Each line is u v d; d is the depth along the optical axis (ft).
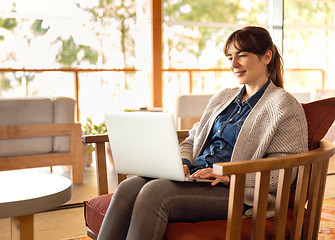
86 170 10.95
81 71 10.71
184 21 11.80
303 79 13.25
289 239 5.31
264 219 4.76
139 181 5.56
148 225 4.95
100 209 5.96
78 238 8.50
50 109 10.45
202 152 6.44
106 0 10.92
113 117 5.64
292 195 5.75
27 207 5.36
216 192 5.39
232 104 6.41
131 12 11.21
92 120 10.90
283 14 12.95
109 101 11.04
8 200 5.31
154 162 5.39
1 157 10.02
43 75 10.33
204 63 12.05
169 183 5.24
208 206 5.30
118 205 5.35
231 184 4.48
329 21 13.46
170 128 5.04
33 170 10.36
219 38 12.23
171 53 11.68
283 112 5.55
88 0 10.71
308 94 13.33
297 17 13.12
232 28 12.40
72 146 10.74
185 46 11.82
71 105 10.64
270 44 6.09
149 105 11.47
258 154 5.56
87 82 10.78
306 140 5.60
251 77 6.03
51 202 5.62
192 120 11.94
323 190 5.75
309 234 5.52
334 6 13.48
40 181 6.55
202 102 12.05
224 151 6.02
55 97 10.47
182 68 11.80
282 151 5.45
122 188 5.43
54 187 6.10
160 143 5.20
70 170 10.75
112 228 5.30
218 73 12.22
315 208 5.54
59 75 10.49
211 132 6.43
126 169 5.85
